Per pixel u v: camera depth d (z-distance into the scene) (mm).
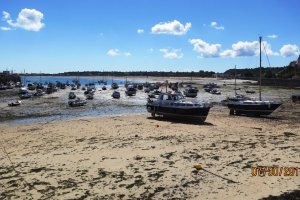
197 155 20141
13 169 17938
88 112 52500
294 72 158125
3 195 14047
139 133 29281
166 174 16469
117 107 60688
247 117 42375
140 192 14102
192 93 89688
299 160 18641
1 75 152250
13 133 30969
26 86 141500
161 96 41375
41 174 16875
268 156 19625
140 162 18797
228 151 21156
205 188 14461
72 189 14594
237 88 123375
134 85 133500
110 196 13711
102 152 21531
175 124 35531
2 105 64312
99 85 169250
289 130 30562
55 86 133125
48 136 28750
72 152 21828
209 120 39219
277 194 13531
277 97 84500
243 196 13445
